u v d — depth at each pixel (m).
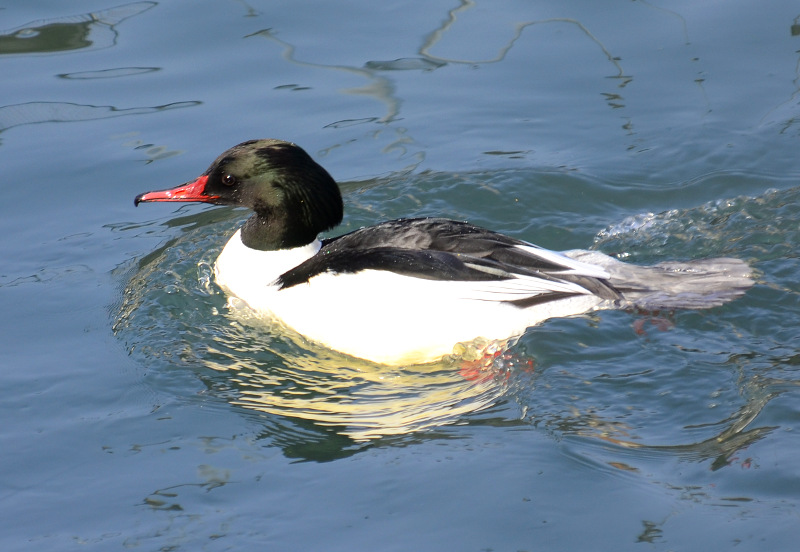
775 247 12.07
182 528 8.30
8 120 14.88
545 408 9.59
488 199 13.47
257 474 8.96
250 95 15.41
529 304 10.56
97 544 8.18
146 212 13.63
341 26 16.89
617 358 10.13
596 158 14.12
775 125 14.38
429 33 16.64
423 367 10.70
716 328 10.41
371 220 13.14
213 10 17.27
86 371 10.56
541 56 16.02
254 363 10.77
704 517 8.02
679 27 16.47
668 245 12.45
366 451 9.20
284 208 11.38
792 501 8.08
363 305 10.64
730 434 8.98
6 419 9.80
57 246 12.81
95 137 14.62
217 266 12.16
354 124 14.85
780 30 16.20
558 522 8.14
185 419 9.83
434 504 8.42
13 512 8.59
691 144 14.19
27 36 16.48
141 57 16.17
